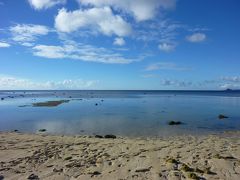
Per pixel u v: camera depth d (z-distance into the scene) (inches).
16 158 429.4
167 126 925.2
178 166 361.7
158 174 330.3
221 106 1863.9
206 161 385.4
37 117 1225.4
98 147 515.5
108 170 355.9
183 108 1704.0
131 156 430.0
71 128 897.5
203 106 1878.7
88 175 336.5
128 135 746.2
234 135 729.6
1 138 647.8
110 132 807.7
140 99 3147.1
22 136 685.9
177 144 542.6
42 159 422.6
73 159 421.7
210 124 967.0
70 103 2273.6
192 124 969.5
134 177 323.6
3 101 2637.8
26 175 340.2
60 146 530.0
